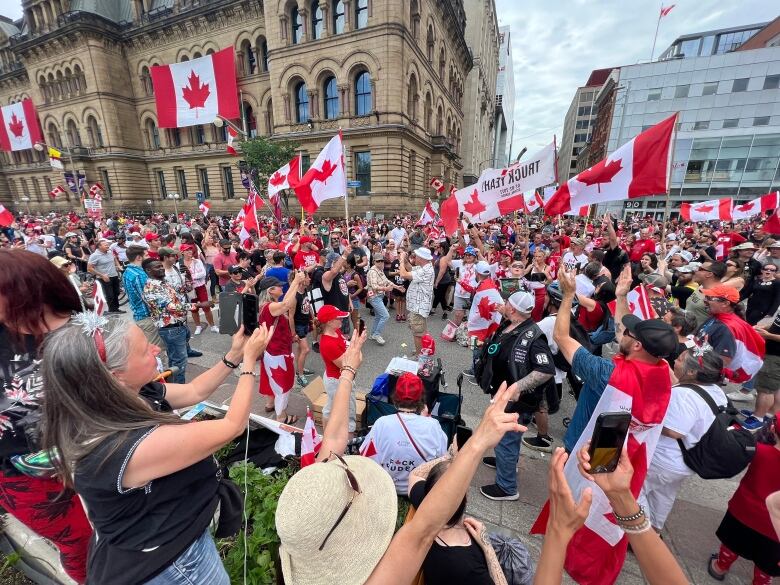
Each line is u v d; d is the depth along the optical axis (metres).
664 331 1.89
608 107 43.94
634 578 2.46
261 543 2.13
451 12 30.94
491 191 7.26
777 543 2.02
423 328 5.73
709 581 2.41
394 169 23.16
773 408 4.03
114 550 1.19
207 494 1.37
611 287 4.49
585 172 5.60
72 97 34.44
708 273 4.80
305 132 24.84
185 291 6.64
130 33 32.03
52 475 1.47
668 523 2.85
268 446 3.16
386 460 2.42
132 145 34.84
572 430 2.60
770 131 33.94
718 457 2.12
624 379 1.98
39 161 40.97
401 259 7.09
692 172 37.75
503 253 7.73
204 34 29.19
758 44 48.09
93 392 1.07
